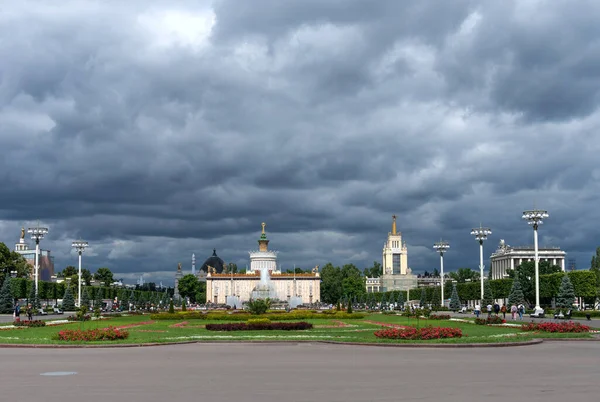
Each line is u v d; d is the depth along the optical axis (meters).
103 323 88.25
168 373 30.88
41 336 57.75
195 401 23.05
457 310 144.75
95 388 26.08
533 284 155.62
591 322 85.19
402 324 82.75
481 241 125.50
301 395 24.28
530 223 105.50
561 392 24.86
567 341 53.12
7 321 94.06
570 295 113.56
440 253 152.88
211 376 29.66
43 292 169.25
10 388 26.14
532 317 101.38
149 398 23.70
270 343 51.62
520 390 25.34
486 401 22.95
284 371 31.55
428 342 48.53
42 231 124.88
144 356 40.22
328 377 29.20
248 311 115.62
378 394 24.47
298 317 105.44
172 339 53.06
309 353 41.94
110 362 36.31
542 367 32.94
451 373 30.50
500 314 118.69
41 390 25.61
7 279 129.00
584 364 34.38
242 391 25.25
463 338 51.03
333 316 107.50
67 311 140.62
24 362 36.44
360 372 31.02
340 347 47.19
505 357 38.47
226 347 47.91
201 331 67.25
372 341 49.66
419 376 29.44
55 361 37.00
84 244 142.12
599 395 24.16
